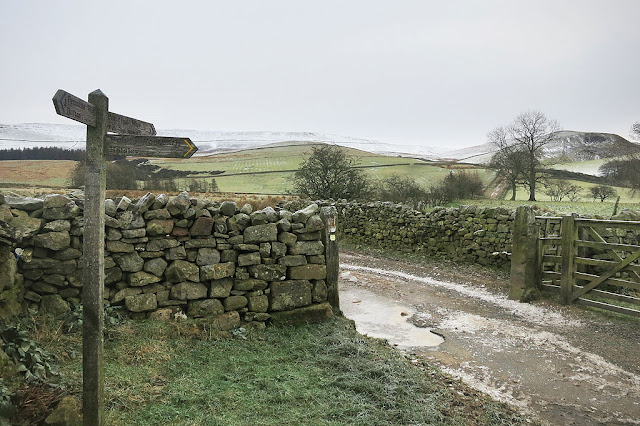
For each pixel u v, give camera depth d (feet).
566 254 28.48
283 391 13.82
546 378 17.26
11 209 16.01
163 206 18.62
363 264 43.57
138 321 17.47
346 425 12.11
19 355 12.65
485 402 14.75
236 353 16.92
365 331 23.00
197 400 12.80
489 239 40.83
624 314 25.36
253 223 20.21
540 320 25.00
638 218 33.42
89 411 10.40
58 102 8.38
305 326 20.56
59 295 16.43
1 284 13.99
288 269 21.09
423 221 48.08
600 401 15.40
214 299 19.15
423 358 19.20
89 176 10.21
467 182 105.70
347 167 88.58
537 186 126.31
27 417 10.53
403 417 12.82
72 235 16.85
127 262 17.58
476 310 27.09
